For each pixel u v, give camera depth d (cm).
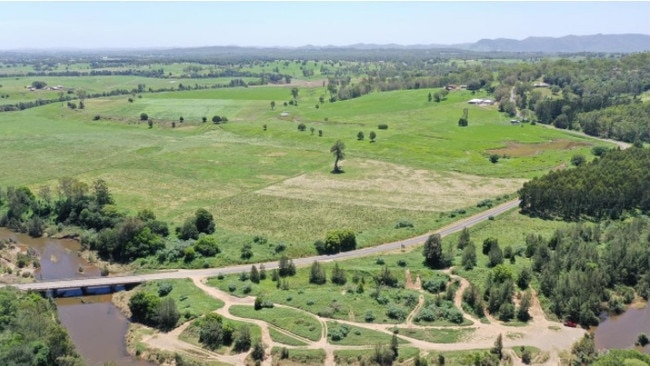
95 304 11612
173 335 10088
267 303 10856
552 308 11025
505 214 16562
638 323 10962
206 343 9719
